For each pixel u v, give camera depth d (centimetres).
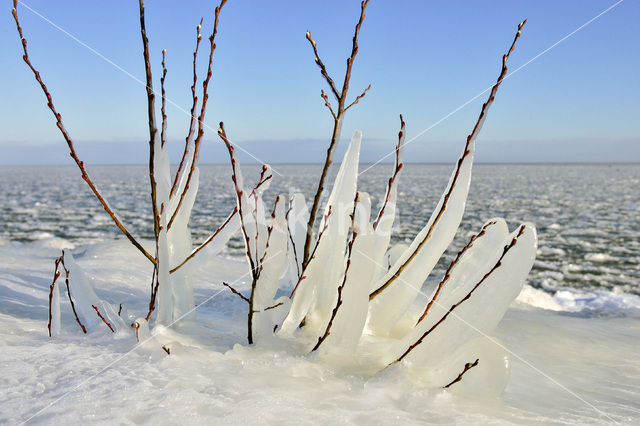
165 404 108
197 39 166
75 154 161
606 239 1905
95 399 110
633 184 6291
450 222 171
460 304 147
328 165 167
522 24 139
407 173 9862
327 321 165
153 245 468
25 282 273
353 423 105
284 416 106
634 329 265
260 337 161
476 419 112
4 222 2159
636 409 138
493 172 11425
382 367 148
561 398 146
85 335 171
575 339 236
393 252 209
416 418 112
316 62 154
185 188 185
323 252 177
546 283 1105
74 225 2031
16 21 147
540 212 2866
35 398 110
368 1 151
